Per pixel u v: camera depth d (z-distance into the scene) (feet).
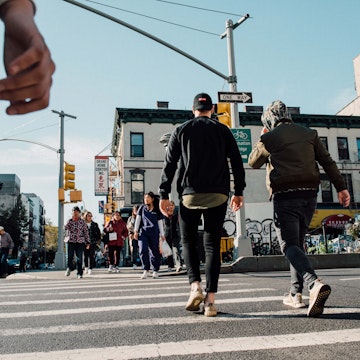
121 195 105.81
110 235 38.60
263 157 13.04
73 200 62.95
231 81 38.78
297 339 9.18
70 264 36.17
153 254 28.37
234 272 31.40
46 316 12.84
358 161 112.47
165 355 8.21
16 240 175.83
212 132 12.42
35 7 3.02
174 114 104.06
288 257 11.81
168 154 12.79
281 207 12.28
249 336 9.55
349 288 17.60
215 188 11.98
